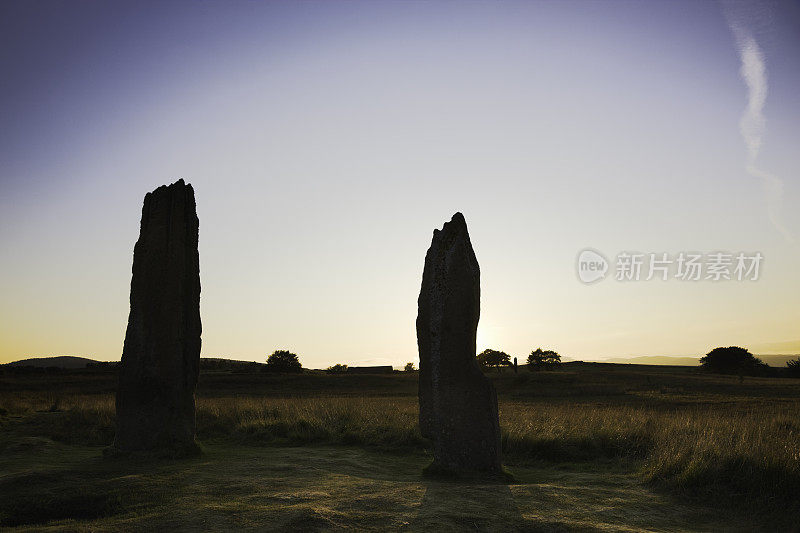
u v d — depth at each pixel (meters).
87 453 15.62
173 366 15.17
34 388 56.12
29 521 9.52
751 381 69.44
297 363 90.38
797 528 9.20
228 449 16.59
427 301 15.66
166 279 15.49
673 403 37.72
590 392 52.03
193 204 16.42
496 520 9.09
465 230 13.39
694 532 8.98
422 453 16.00
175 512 9.15
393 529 8.55
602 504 10.31
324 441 17.75
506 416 20.73
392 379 70.19
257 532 8.16
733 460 11.81
